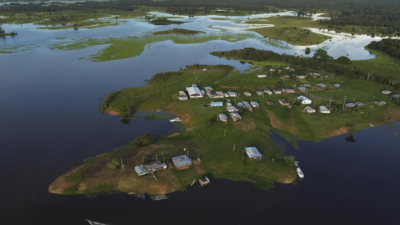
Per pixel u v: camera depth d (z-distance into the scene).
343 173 64.75
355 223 51.53
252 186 59.97
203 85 114.38
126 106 93.06
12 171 63.94
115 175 60.56
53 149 72.56
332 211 54.06
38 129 82.56
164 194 57.56
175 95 103.62
